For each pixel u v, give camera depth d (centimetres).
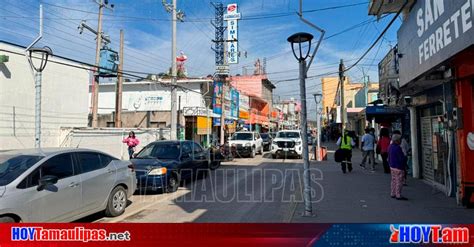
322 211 804
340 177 1379
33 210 585
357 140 3397
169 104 3350
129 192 865
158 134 2322
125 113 2930
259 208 856
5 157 657
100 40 2066
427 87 1114
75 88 1909
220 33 3366
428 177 1210
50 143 1692
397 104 1492
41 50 1216
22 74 1530
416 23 948
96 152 793
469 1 621
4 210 538
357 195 995
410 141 1399
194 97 3278
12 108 1480
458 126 841
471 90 827
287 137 2486
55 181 618
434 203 879
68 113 1850
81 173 713
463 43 647
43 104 1669
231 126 3547
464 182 830
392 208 827
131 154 1723
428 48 848
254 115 5009
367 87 3256
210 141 2811
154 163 1116
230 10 3756
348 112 3244
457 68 834
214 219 759
